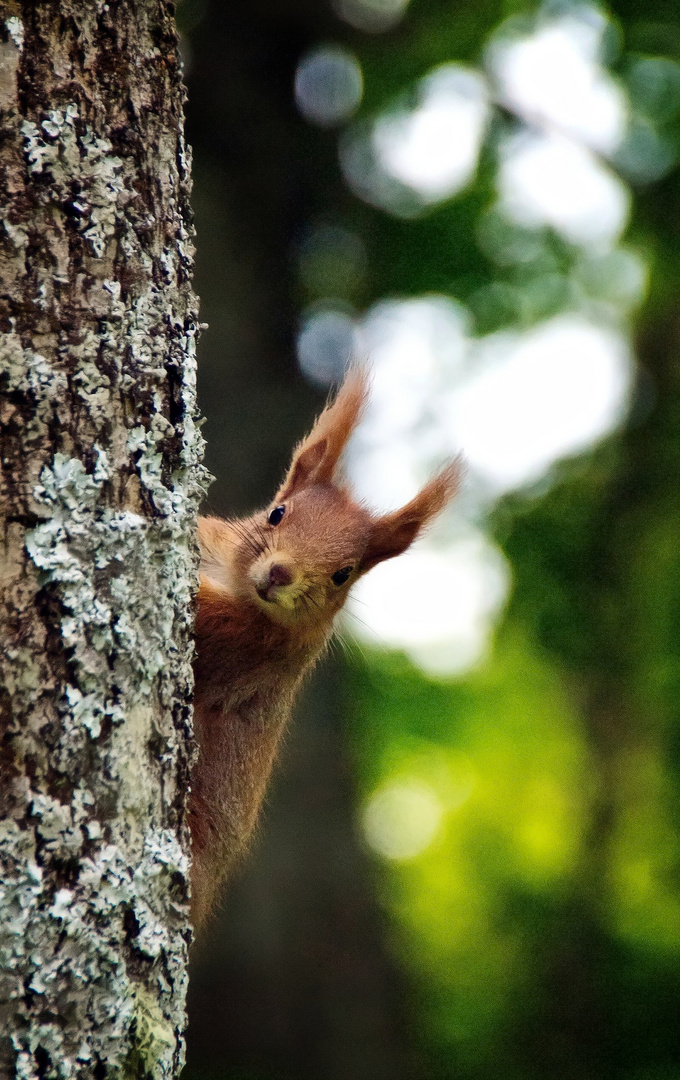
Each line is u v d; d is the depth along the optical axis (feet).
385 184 52.01
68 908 13.70
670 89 49.08
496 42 50.52
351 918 38.65
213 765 23.99
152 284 15.31
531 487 53.31
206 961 37.29
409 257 52.54
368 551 26.71
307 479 27.12
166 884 14.98
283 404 42.06
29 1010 13.33
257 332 42.52
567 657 55.52
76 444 14.43
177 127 16.05
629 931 55.36
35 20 14.43
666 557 53.72
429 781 69.21
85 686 14.20
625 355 54.39
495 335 53.52
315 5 46.70
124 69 15.12
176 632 15.72
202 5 45.47
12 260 14.19
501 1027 53.47
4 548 13.89
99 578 14.51
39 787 13.73
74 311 14.53
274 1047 37.01
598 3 49.37
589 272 53.67
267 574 23.85
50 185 14.42
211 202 43.19
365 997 38.11
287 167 46.06
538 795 64.85
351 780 40.88
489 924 58.85
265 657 24.56
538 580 54.03
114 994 14.02
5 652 13.74
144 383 15.07
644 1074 51.88
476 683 63.82
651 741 55.42
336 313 51.60
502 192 52.13
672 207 51.24
